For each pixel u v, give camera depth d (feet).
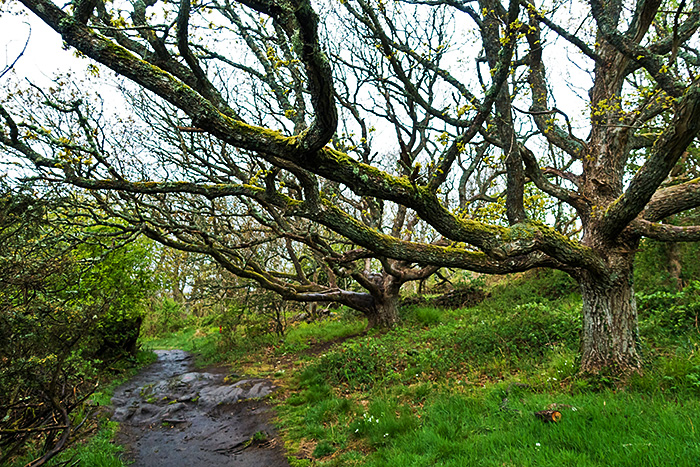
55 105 13.37
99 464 18.78
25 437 10.19
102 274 35.37
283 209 17.33
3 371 10.50
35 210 13.10
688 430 12.23
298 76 19.29
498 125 18.62
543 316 29.76
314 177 16.56
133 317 42.22
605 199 20.47
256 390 29.32
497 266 19.61
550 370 21.13
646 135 22.81
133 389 33.94
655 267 33.73
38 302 12.94
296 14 8.51
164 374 40.93
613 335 19.16
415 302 50.21
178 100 11.78
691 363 17.38
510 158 18.47
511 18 15.23
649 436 12.50
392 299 44.29
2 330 10.89
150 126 30.73
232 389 30.27
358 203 45.11
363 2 21.12
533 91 24.59
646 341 22.09
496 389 19.97
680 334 22.43
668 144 13.80
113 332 41.22
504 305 39.70
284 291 41.29
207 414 26.91
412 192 15.05
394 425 18.43
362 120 31.83
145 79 11.68
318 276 66.13
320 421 22.03
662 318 24.86
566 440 13.39
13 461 15.01
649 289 31.19
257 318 52.16
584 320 20.52
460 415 18.01
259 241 26.35
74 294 15.70
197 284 49.14
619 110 19.84
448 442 15.38
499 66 14.84
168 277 48.37
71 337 12.84
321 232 48.14
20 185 12.94
